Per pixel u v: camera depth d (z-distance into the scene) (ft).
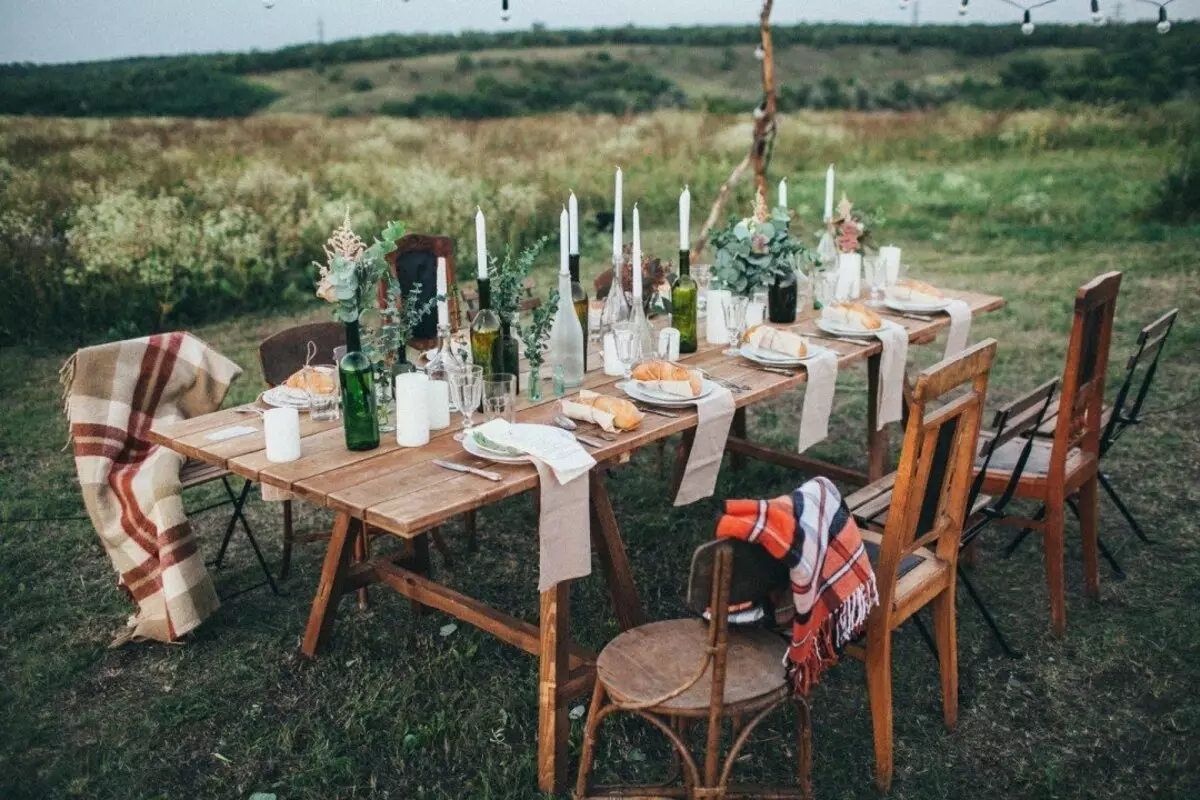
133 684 9.46
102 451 10.23
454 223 28.30
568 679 7.84
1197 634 9.89
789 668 6.48
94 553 12.14
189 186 27.61
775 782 7.95
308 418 8.76
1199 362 18.48
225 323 22.63
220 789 8.02
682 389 8.77
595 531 8.91
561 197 32.42
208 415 8.84
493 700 9.09
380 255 7.71
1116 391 16.97
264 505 13.62
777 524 6.04
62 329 21.40
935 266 27.17
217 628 10.43
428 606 10.49
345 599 11.02
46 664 9.71
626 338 9.62
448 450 7.85
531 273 25.72
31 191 24.89
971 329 21.27
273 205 26.45
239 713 8.99
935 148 43.65
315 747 8.43
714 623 6.02
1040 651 9.78
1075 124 44.57
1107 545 11.89
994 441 8.82
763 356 10.18
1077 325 9.05
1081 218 32.83
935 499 7.87
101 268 22.45
